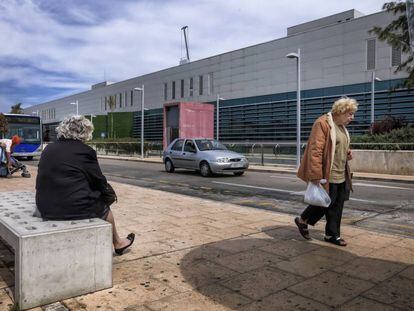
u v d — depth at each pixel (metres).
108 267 3.69
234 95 39.97
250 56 38.09
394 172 16.17
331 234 5.23
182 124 24.91
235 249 4.97
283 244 5.20
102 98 65.38
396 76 26.33
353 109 4.89
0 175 13.81
